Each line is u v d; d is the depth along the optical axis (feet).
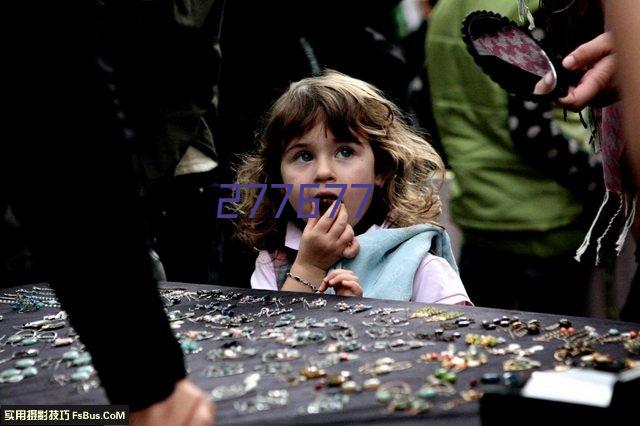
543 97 7.29
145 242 4.75
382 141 10.33
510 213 13.41
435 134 15.05
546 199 13.29
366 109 10.20
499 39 7.33
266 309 7.61
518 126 12.96
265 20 13.30
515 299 13.96
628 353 5.61
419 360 5.68
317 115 10.01
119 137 4.68
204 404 4.74
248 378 5.43
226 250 13.65
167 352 4.73
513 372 5.32
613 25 3.81
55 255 4.61
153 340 4.69
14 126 4.50
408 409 4.78
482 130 13.51
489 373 5.32
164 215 11.68
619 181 8.27
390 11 14.16
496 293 14.07
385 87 14.12
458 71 13.50
